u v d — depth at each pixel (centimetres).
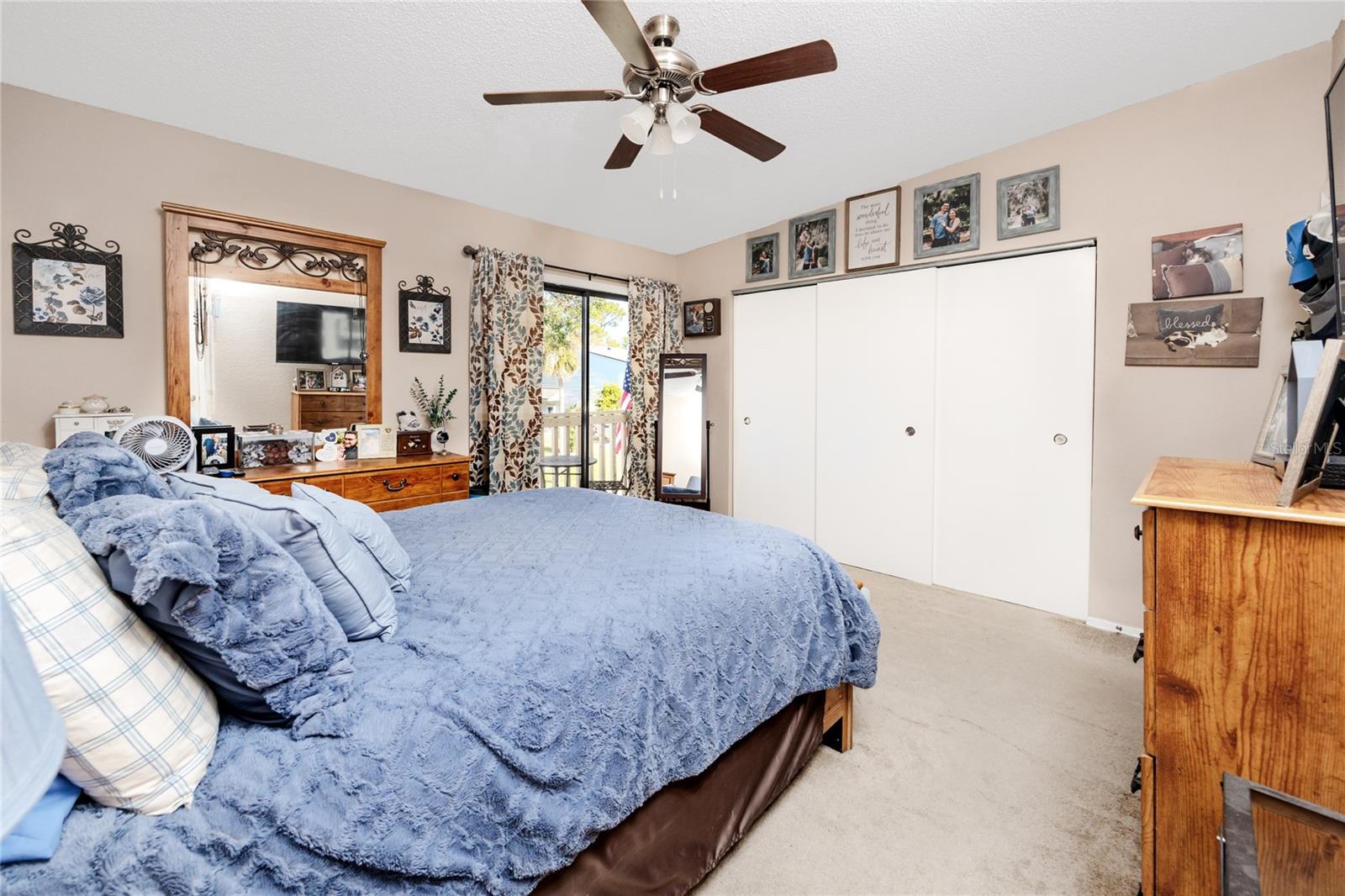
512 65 229
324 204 307
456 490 325
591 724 108
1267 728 104
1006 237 325
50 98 234
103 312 247
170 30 204
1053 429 314
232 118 259
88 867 65
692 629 135
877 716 213
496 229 380
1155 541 114
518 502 254
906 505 376
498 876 92
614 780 109
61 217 237
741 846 151
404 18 203
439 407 349
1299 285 203
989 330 335
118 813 71
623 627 125
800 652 164
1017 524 329
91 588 75
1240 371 257
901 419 375
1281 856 84
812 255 415
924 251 359
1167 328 275
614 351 479
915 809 165
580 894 109
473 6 198
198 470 254
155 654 79
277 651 87
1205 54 241
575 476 457
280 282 294
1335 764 98
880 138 310
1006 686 235
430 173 322
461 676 102
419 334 344
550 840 98
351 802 81
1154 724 115
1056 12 216
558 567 161
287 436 291
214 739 83
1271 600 103
